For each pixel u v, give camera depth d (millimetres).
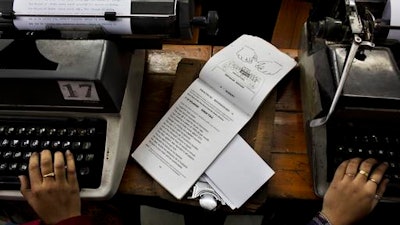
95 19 613
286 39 1150
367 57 621
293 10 1115
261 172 676
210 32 652
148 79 811
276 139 737
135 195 690
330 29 588
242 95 727
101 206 878
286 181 691
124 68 671
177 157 696
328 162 673
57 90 613
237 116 719
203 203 659
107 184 641
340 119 669
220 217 867
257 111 731
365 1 623
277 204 866
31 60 604
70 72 581
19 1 624
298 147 728
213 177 676
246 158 686
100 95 611
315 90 684
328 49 638
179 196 665
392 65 613
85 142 659
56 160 625
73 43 608
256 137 707
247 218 819
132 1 612
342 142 678
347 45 627
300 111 771
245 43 788
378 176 631
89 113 664
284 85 800
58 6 617
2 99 647
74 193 627
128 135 701
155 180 683
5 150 661
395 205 768
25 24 632
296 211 934
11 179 646
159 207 864
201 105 737
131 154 709
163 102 778
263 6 1130
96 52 596
